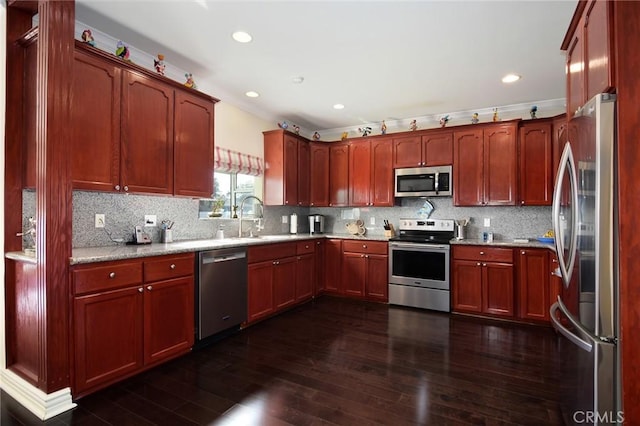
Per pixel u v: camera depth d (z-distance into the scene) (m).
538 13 2.25
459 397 2.07
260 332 3.23
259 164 4.38
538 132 3.78
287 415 1.88
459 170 4.14
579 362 1.52
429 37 2.57
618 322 1.32
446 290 3.91
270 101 4.05
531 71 3.16
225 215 3.97
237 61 3.00
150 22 2.40
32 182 2.18
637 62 1.29
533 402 2.01
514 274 3.62
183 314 2.64
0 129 2.15
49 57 1.90
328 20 2.36
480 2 2.14
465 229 4.41
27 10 2.24
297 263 4.12
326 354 2.72
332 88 3.62
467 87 3.57
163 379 2.28
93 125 2.28
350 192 4.86
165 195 2.80
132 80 2.53
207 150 3.16
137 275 2.31
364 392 2.13
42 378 1.89
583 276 1.50
